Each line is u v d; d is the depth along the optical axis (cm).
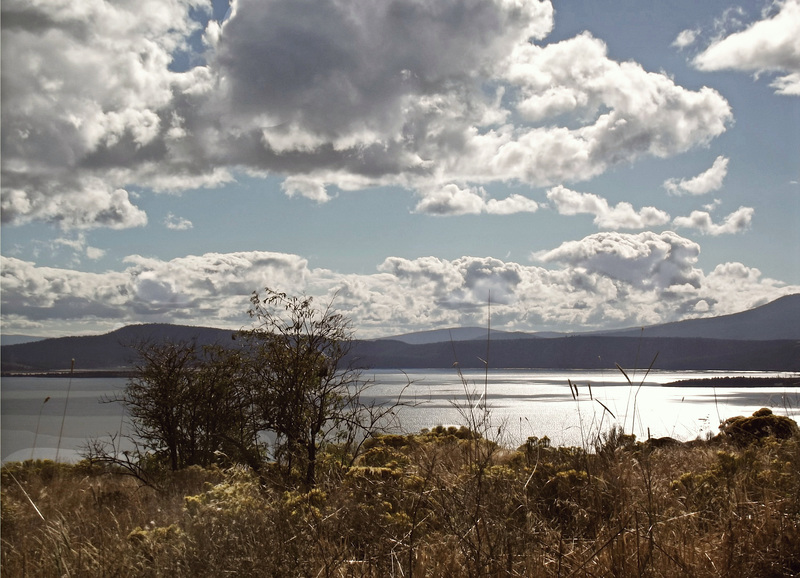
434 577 361
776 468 622
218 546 380
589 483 500
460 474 509
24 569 427
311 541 399
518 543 389
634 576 360
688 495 523
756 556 385
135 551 439
